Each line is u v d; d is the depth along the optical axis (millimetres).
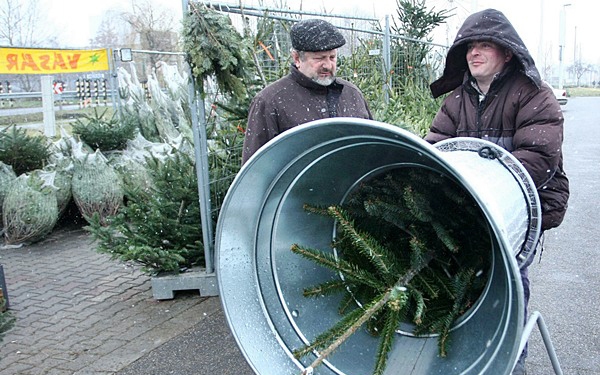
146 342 3779
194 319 4129
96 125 7961
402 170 2047
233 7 4758
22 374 3365
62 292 4812
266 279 2012
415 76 10227
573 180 9344
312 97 3314
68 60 9586
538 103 2475
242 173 1775
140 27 28359
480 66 2568
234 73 4309
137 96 9906
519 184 2084
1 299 3592
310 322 2016
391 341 1746
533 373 3225
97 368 3430
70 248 6258
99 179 6809
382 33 8523
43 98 10680
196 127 4281
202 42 4020
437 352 1836
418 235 2004
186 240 4656
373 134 1699
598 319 3941
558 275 4875
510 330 1520
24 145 7016
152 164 5051
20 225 6246
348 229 1891
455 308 1854
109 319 4184
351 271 1921
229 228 1912
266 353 1897
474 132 2711
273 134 3260
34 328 4047
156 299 4535
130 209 4668
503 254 1444
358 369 1896
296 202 2068
